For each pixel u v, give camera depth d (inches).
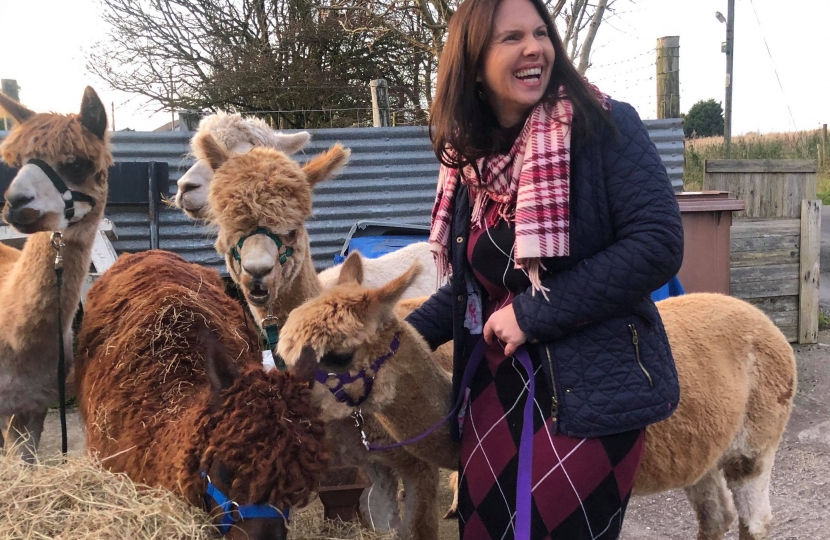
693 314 116.7
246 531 68.6
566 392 74.2
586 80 77.4
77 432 182.7
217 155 117.3
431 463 101.0
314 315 87.4
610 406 73.1
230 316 131.0
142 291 124.9
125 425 95.5
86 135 122.4
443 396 98.0
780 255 261.6
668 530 140.8
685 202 225.6
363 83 522.3
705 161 257.0
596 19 262.1
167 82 511.8
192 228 255.8
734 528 141.6
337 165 121.6
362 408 92.9
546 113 73.7
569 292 71.8
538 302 73.0
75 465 86.6
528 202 71.9
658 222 70.9
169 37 503.2
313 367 77.8
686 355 107.9
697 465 106.0
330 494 90.0
